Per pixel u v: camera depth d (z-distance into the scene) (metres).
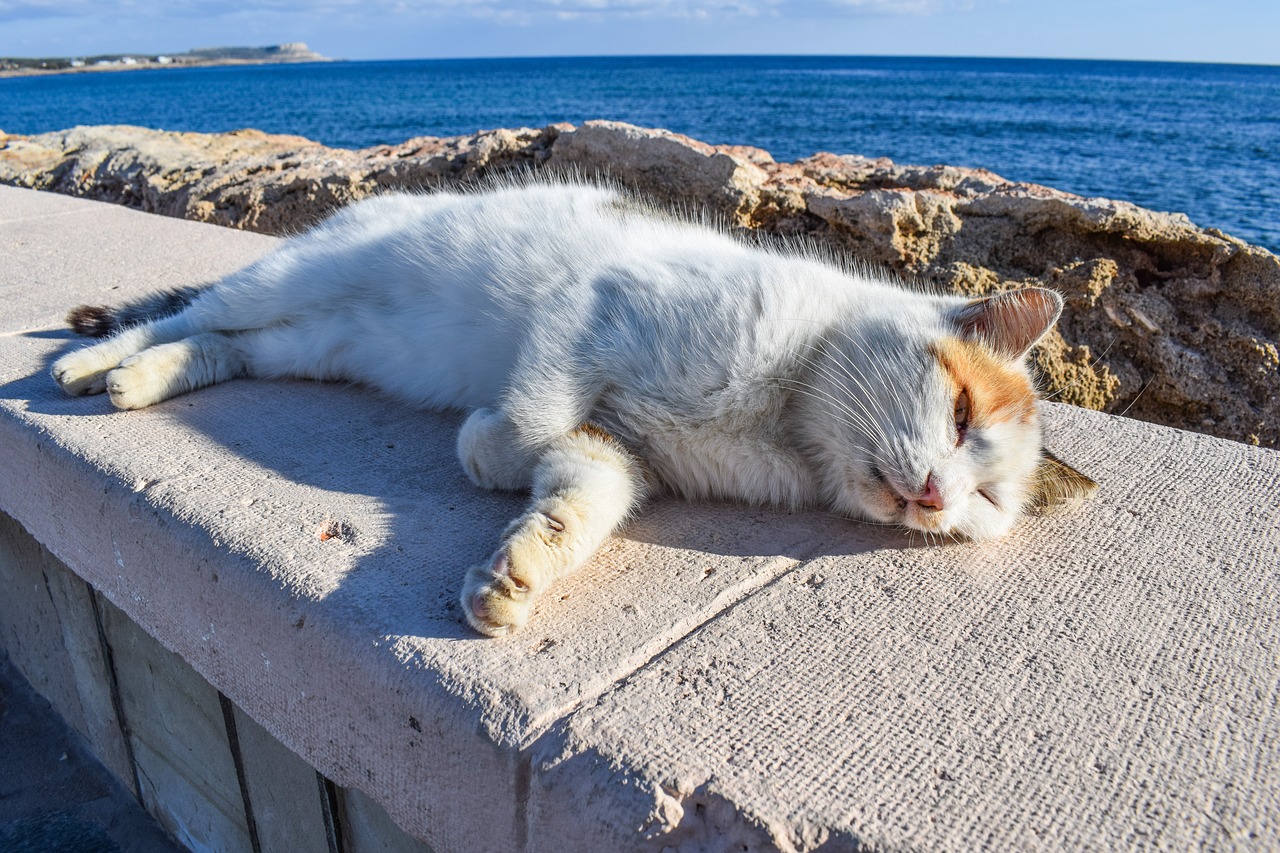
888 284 0.74
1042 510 0.59
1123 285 1.01
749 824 0.35
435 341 0.68
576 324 0.58
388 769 0.44
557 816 0.38
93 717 0.80
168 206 1.56
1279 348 0.96
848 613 0.48
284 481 0.57
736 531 0.56
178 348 0.69
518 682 0.41
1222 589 0.51
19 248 1.10
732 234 1.09
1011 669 0.44
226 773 0.65
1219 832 0.36
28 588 0.81
